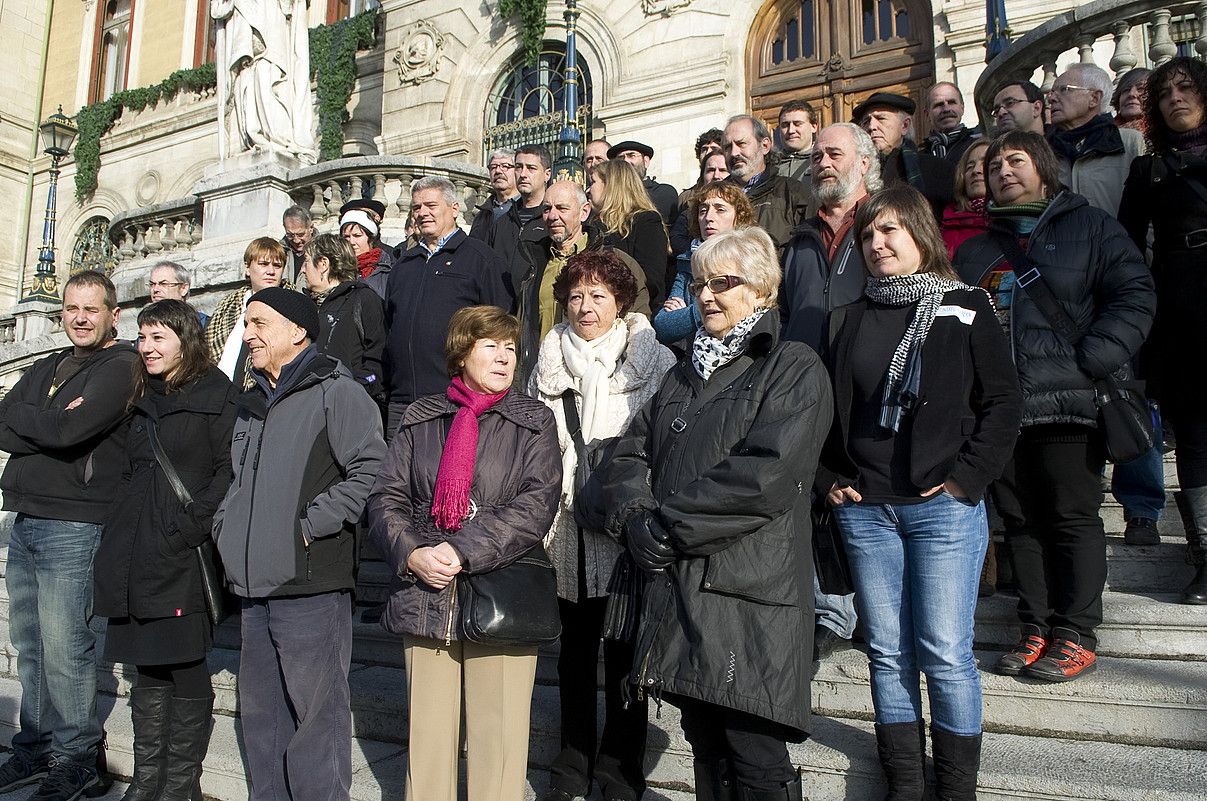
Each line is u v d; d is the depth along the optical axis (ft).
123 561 10.89
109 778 13.02
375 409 10.57
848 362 9.20
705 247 9.05
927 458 8.39
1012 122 16.12
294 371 10.46
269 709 10.06
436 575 8.86
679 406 8.87
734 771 8.05
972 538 8.63
